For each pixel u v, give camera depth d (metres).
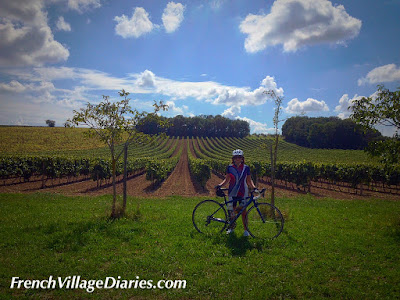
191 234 5.88
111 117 7.57
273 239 5.55
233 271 4.12
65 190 18.95
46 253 4.82
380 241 5.56
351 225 7.00
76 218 7.56
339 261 4.49
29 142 63.88
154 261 4.45
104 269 4.23
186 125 156.00
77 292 3.57
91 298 3.43
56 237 5.60
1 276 3.93
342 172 21.98
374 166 20.92
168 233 5.98
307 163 21.70
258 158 60.12
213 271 4.12
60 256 4.68
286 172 22.50
